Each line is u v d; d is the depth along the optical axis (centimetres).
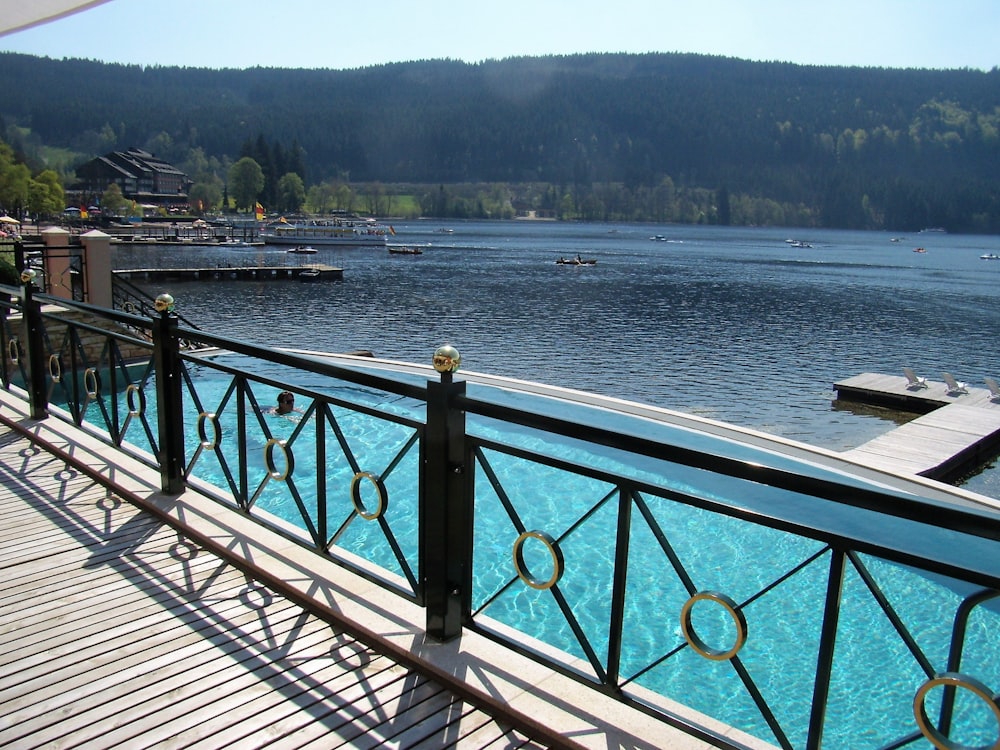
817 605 386
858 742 277
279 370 1038
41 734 189
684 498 167
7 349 541
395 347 2033
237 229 9375
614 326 2548
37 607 254
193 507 334
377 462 620
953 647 134
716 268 5625
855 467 600
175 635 238
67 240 1200
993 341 2450
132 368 1008
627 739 185
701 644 173
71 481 377
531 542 465
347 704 204
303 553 288
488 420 773
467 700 206
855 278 5031
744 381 1744
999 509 522
